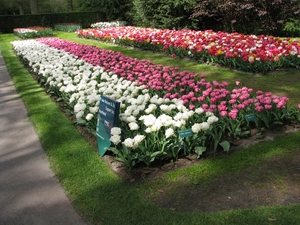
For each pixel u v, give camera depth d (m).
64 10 49.38
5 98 7.99
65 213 3.25
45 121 5.90
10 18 30.48
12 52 16.50
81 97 5.34
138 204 3.19
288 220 2.77
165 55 11.80
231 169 3.69
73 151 4.54
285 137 4.38
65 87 6.46
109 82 6.45
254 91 6.72
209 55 9.69
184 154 4.00
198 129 3.78
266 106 4.40
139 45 13.74
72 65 9.25
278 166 3.69
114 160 3.90
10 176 4.12
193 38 11.96
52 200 3.50
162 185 3.48
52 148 4.75
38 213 3.30
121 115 4.46
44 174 4.09
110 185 3.58
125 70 8.23
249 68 8.34
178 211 3.04
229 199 3.16
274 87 6.93
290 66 8.54
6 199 3.61
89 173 3.90
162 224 2.87
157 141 3.94
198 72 8.80
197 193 3.30
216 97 4.84
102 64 9.52
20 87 8.73
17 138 5.36
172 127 4.04
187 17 20.48
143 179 3.63
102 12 33.06
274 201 3.08
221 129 4.26
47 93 7.84
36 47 13.56
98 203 3.29
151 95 5.98
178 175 3.64
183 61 10.45
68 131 5.30
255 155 3.96
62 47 13.37
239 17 18.11
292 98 6.11
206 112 4.29
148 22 21.91
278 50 8.38
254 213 2.89
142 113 4.88
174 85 5.88
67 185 3.71
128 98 5.34
